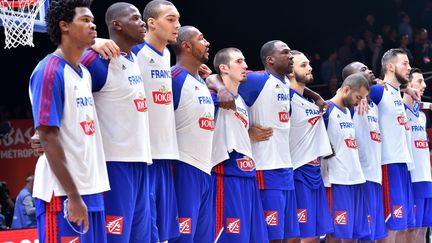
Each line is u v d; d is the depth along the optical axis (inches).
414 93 357.1
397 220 346.3
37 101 195.0
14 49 622.8
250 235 278.4
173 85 253.3
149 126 237.9
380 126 349.1
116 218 219.0
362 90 319.0
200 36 257.1
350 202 320.5
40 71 197.0
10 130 499.2
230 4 714.2
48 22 203.3
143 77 238.1
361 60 634.8
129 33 223.5
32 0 272.4
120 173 220.1
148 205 230.2
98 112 220.4
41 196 199.5
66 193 192.9
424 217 375.9
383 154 347.9
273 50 288.4
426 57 647.1
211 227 265.3
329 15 737.0
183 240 252.7
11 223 452.8
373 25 698.2
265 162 285.3
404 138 349.7
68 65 202.2
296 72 304.2
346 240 325.4
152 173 237.8
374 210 333.7
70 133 200.4
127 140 220.8
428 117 520.1
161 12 240.2
